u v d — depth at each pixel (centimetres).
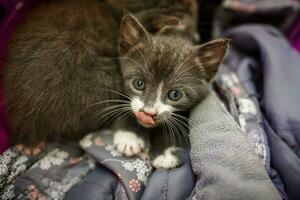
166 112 21
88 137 23
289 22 31
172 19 26
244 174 18
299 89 24
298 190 20
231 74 27
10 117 22
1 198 20
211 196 18
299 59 26
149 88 22
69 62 22
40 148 22
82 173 21
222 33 31
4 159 21
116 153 21
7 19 25
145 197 19
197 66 23
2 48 23
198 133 21
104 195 19
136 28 23
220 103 23
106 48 23
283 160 21
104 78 23
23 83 21
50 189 20
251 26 29
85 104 22
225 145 19
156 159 21
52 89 21
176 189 19
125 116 23
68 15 23
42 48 22
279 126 22
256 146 21
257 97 25
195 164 20
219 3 31
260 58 27
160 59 22
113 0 27
